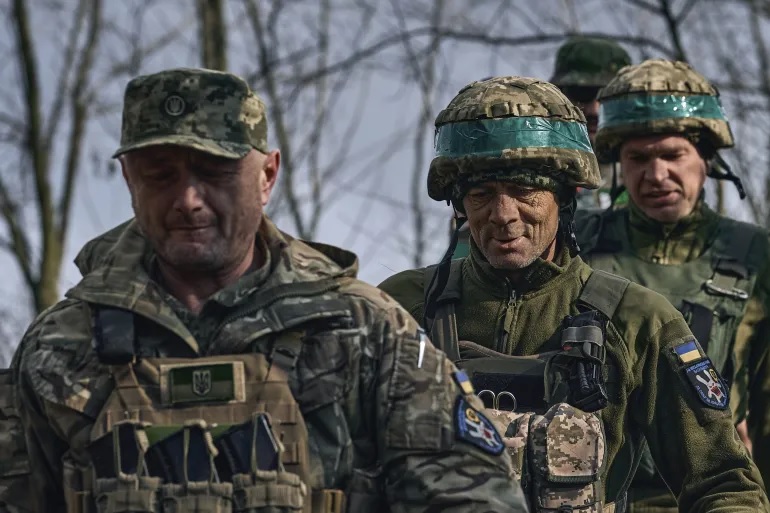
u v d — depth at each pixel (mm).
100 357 5262
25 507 5414
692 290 8750
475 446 5270
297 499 5168
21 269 22656
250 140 5250
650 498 7840
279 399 5230
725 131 8906
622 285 6914
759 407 8727
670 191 8805
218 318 5340
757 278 8781
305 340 5312
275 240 5453
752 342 8750
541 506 6586
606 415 6762
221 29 19578
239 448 5199
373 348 5332
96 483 5234
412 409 5270
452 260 7238
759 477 6734
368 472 5332
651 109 8797
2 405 5418
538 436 6605
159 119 5195
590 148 7000
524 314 6945
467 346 6961
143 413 5234
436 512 5219
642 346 6789
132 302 5305
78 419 5277
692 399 6730
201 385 5234
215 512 5141
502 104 6820
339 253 5625
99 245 5695
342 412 5281
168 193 5199
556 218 6918
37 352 5363
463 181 6887
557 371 6762
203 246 5203
